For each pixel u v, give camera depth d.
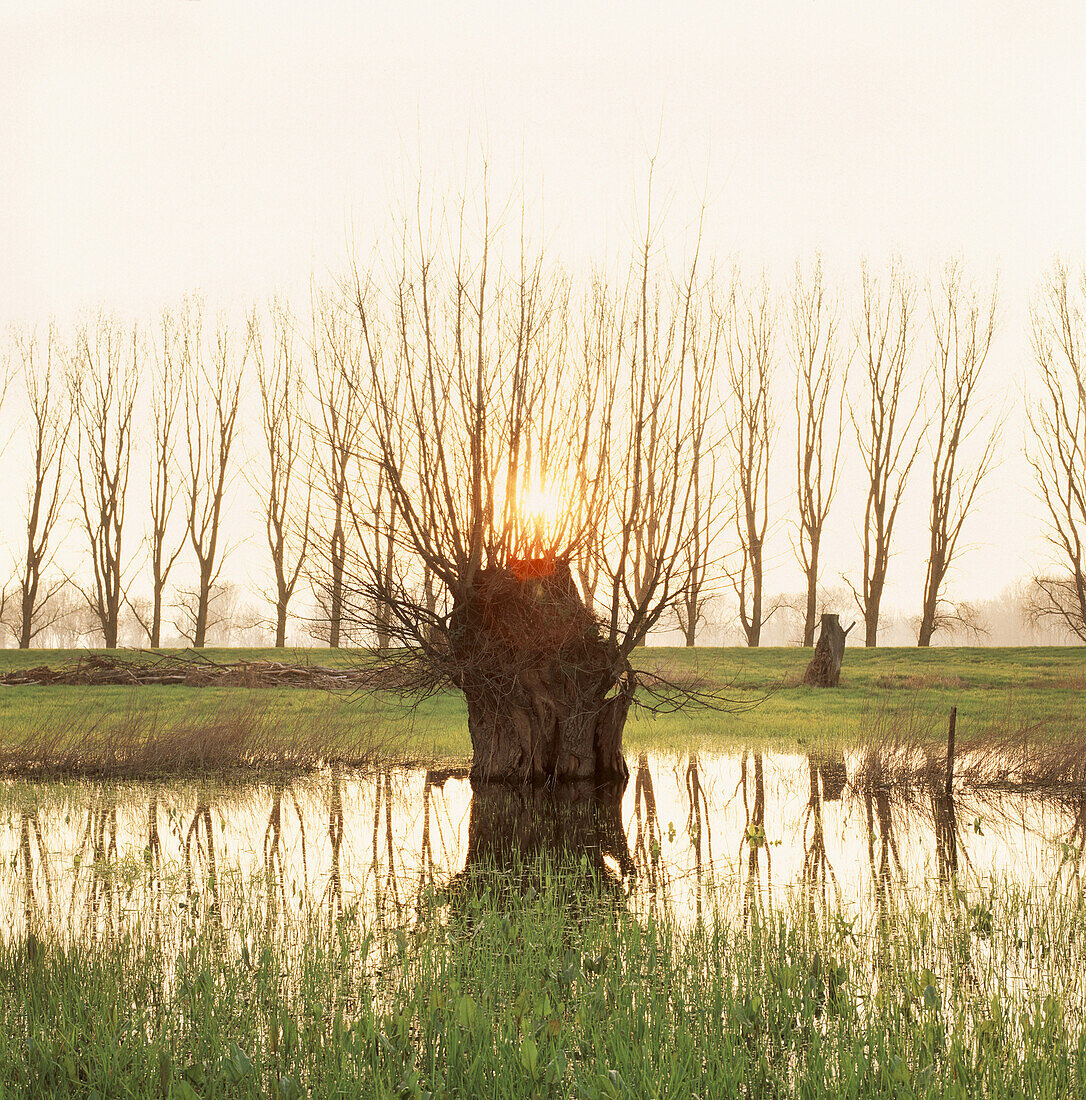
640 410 16.16
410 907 9.63
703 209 16.41
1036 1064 5.56
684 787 16.86
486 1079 5.52
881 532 50.44
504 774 17.30
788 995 6.68
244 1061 5.42
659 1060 5.60
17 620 72.56
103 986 6.90
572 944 8.30
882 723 19.48
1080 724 19.11
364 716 23.47
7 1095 5.31
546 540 17.02
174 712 24.23
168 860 11.58
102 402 50.28
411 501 16.31
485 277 15.97
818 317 51.38
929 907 9.39
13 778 17.25
